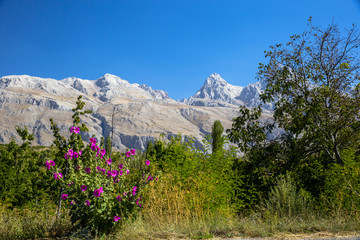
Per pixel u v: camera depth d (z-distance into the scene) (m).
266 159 9.71
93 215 4.76
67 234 5.00
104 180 5.10
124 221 5.05
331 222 5.88
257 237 4.96
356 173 7.07
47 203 7.12
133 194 5.23
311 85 9.91
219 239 4.84
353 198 6.59
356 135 9.38
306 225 5.70
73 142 6.97
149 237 4.84
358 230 5.38
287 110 9.77
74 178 4.93
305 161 9.58
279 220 6.11
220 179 7.17
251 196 8.20
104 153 5.38
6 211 6.78
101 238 4.68
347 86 9.62
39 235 5.03
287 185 7.43
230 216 6.36
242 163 9.61
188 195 6.50
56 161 6.98
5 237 4.87
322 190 8.30
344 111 9.28
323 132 9.25
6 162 8.12
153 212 5.89
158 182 6.46
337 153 9.13
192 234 5.04
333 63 9.84
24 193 7.49
